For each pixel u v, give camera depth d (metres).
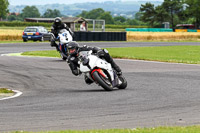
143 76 40.34
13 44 103.81
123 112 22.45
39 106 24.77
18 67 48.84
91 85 35.00
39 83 36.53
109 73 30.53
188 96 28.06
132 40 156.50
